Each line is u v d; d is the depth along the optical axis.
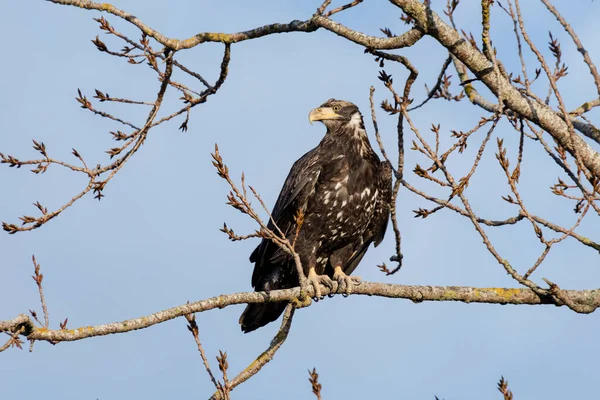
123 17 11.73
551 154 11.21
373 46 11.20
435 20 10.84
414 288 12.02
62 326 9.60
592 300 11.45
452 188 10.18
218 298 10.30
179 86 12.31
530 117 11.12
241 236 9.98
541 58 10.48
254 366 11.51
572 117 12.90
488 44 10.55
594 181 10.12
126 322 9.54
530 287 11.00
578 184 10.36
